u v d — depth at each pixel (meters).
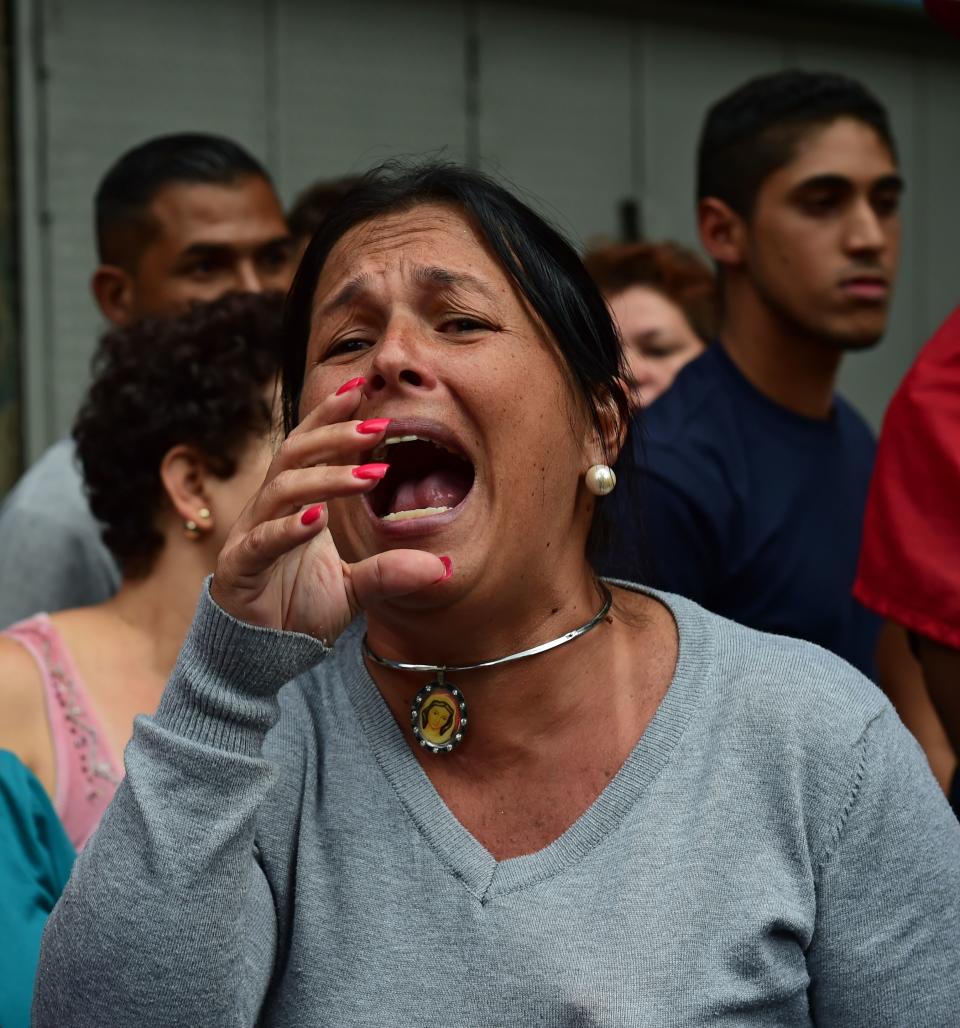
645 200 5.77
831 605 2.73
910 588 1.96
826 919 1.39
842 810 1.38
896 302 6.39
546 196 5.57
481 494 1.39
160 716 1.31
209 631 1.30
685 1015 1.31
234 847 1.28
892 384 6.40
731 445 2.70
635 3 5.68
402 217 1.46
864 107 2.81
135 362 2.15
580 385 1.46
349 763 1.45
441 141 5.36
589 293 1.50
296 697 1.52
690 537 2.59
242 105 4.97
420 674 1.46
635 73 5.74
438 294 1.41
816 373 2.82
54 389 4.66
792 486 2.72
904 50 6.35
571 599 1.46
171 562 2.15
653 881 1.35
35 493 2.81
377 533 1.40
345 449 1.28
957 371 2.00
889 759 1.41
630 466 1.62
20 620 2.72
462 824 1.41
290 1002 1.38
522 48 5.51
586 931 1.33
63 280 4.68
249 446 2.12
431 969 1.34
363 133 5.20
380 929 1.37
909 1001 1.39
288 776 1.45
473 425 1.39
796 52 6.10
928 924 1.40
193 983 1.25
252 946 1.36
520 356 1.40
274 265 3.39
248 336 2.16
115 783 1.99
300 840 1.42
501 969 1.33
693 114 5.88
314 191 3.58
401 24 5.27
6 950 1.62
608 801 1.39
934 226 6.47
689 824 1.38
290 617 1.31
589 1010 1.31
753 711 1.42
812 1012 1.43
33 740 1.99
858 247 2.74
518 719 1.43
